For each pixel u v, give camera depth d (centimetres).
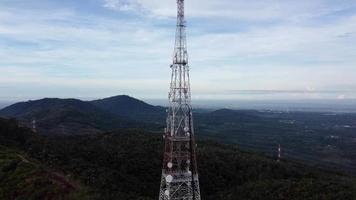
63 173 8738
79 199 7244
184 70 6306
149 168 10925
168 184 6116
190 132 6291
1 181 8050
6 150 9912
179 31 6284
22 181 7950
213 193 10950
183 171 6309
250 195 10344
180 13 6291
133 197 8106
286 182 10869
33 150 10262
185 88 6312
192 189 6281
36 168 8556
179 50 6291
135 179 9888
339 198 9594
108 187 8406
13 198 7500
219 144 17462
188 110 6306
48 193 7500
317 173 13550
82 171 8994
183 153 6312
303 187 10388
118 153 11625
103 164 10581
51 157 9656
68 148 11288
